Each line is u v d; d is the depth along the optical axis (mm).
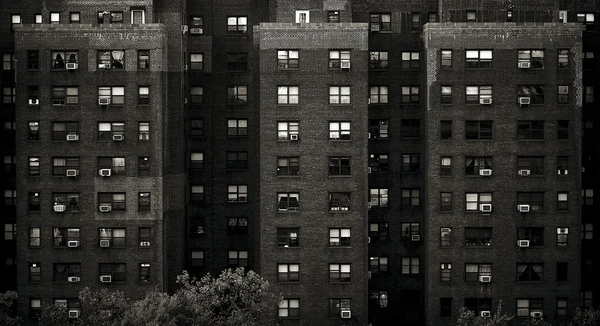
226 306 78812
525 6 85438
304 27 81375
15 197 88250
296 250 82125
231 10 88438
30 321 82062
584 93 90125
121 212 81500
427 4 87312
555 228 83000
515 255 83000
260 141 82062
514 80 82500
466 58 82500
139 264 81750
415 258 87500
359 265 82125
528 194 83000
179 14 84500
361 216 82125
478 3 85250
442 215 82938
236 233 89000
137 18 83875
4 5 85938
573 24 82438
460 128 82562
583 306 90375
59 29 80688
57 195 81625
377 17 87438
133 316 69812
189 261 88812
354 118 81750
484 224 82812
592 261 90375
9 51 86938
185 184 87562
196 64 88500
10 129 87938
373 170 87438
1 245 88500
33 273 81938
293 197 82125
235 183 88812
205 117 88500
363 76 81750
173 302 71062
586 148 90188
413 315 87250
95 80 81000
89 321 72125
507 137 82625
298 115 81750
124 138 81250
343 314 81688
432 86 82562
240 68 88688
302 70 81625
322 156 81875
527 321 79438
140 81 80938
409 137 87250
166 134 83500
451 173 82875
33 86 81125
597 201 90250
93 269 81688
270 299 77938
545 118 82750
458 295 83188
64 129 81375
